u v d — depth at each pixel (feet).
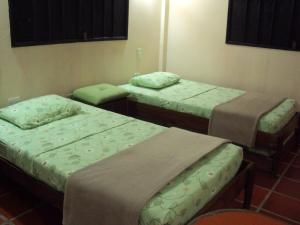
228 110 10.47
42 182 7.24
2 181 9.33
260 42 13.25
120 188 5.84
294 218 8.23
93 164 6.72
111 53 13.17
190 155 7.09
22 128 8.58
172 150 7.36
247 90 14.06
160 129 8.93
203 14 14.40
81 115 9.80
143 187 5.86
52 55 10.97
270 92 13.50
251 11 13.14
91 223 6.00
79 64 11.99
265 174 10.32
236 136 10.30
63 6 10.91
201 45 14.80
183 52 15.43
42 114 9.01
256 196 9.10
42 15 10.36
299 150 12.14
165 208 5.48
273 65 13.15
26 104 9.36
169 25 15.52
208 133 10.86
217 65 14.57
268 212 8.42
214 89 13.29
